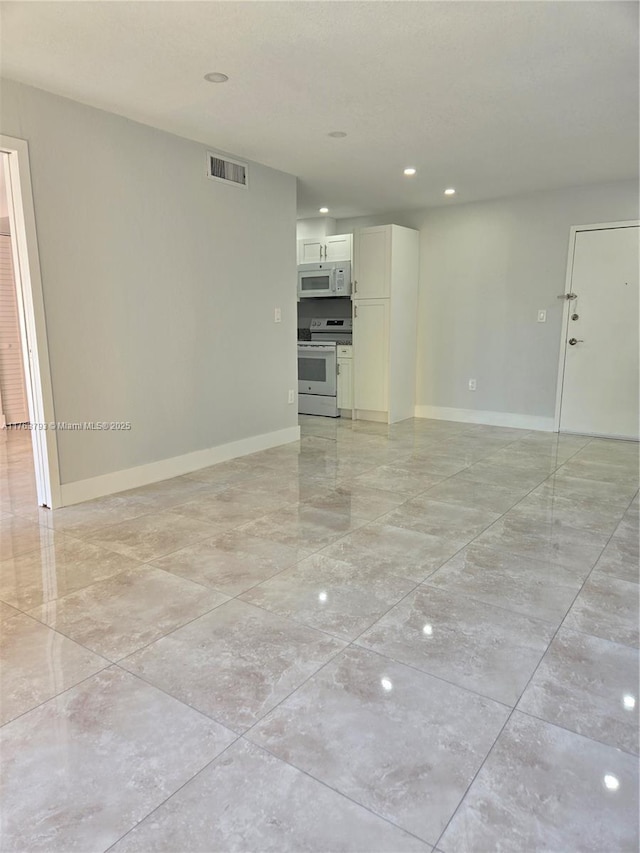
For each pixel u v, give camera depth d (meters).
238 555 2.71
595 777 1.41
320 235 6.71
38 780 1.40
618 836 1.25
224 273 4.34
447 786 1.38
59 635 2.04
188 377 4.15
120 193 3.53
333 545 2.83
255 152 4.18
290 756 1.48
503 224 5.73
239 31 2.43
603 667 1.84
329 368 6.57
